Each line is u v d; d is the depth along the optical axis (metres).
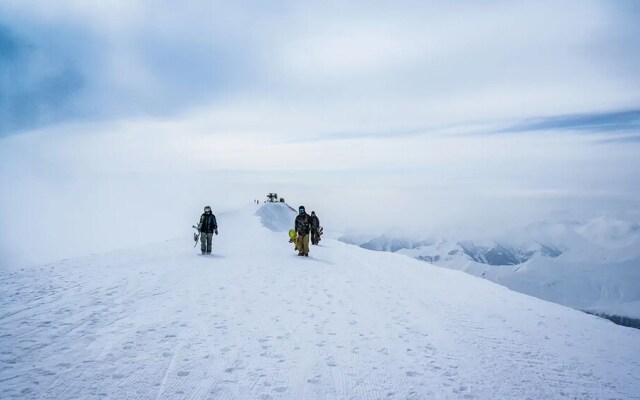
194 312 7.75
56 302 8.05
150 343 5.88
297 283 11.44
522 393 4.85
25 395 4.14
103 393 4.27
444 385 4.93
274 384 4.72
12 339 5.79
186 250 19.53
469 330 7.39
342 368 5.29
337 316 7.92
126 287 9.79
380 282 12.24
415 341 6.57
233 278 11.80
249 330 6.74
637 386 5.34
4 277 10.66
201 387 4.54
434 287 11.86
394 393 4.64
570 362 6.07
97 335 6.13
